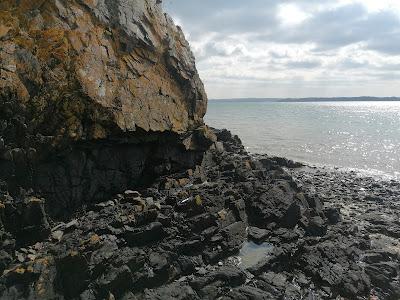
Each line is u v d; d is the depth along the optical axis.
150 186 22.75
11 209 15.68
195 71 28.12
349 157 59.12
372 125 120.88
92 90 19.86
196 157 26.38
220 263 19.34
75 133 18.77
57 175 18.52
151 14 26.56
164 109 23.89
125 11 24.34
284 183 26.00
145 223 18.64
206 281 17.66
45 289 14.54
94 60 20.95
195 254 19.09
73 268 15.12
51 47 19.36
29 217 16.11
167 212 19.72
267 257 20.00
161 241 18.52
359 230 26.31
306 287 19.36
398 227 27.17
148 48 24.80
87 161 19.83
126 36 23.52
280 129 100.75
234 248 20.28
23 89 17.36
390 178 44.81
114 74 21.81
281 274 19.62
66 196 18.80
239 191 23.86
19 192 16.67
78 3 22.14
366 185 39.78
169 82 25.52
